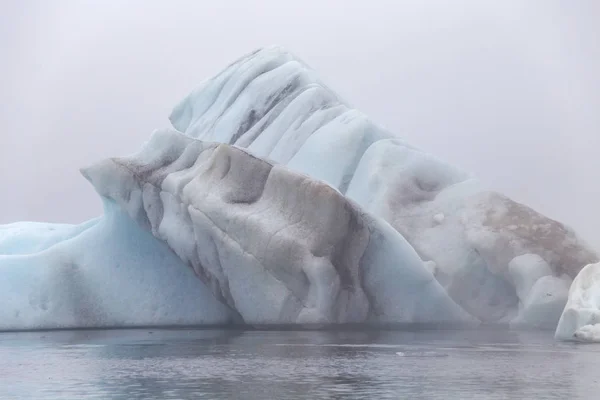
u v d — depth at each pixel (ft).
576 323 138.82
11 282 187.32
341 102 244.42
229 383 86.79
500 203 201.46
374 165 215.92
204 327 182.91
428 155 220.23
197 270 185.88
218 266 180.34
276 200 177.27
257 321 176.96
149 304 190.80
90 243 196.34
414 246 199.31
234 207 177.27
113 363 107.55
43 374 96.22
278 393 79.30
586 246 189.26
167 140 198.70
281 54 258.16
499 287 192.24
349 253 174.40
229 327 180.96
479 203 202.90
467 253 194.59
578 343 133.90
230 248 174.81
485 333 160.66
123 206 193.67
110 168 194.49
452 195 208.03
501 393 78.38
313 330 168.25
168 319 190.19
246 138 238.48
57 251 193.57
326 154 222.48
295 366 102.17
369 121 227.40
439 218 203.00
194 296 192.44
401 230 202.69
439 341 140.46
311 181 173.06
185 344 136.26
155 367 102.27
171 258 194.80
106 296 190.60
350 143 222.69
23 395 80.18
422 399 75.15
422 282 180.24
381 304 178.60
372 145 222.69
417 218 205.16
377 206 208.03
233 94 252.01
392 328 174.09
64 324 186.70
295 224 173.06
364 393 78.95
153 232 190.90
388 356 113.29
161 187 190.19
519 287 185.88
